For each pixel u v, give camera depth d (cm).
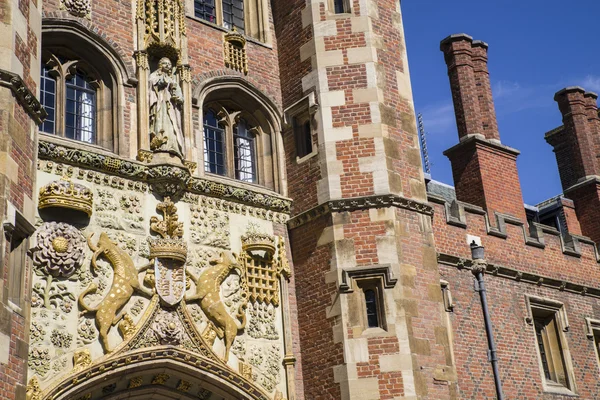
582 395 2239
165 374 1581
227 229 1734
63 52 1669
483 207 2362
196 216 1694
